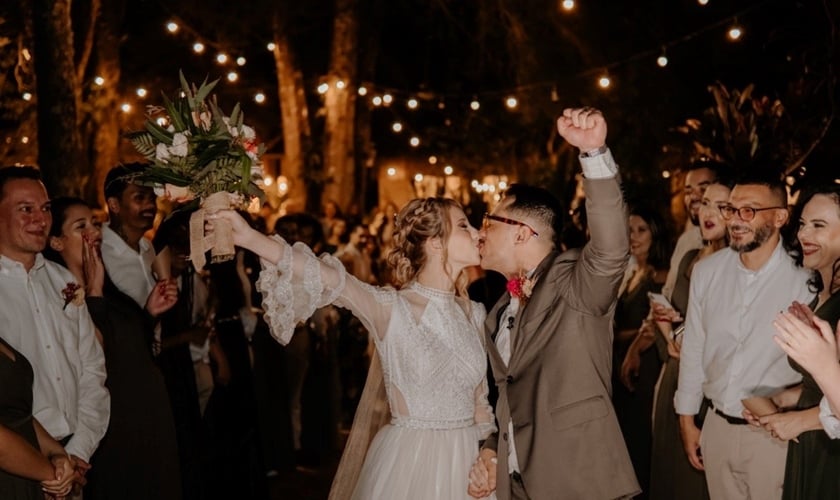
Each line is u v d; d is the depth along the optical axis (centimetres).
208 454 698
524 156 2289
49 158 984
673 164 1645
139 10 2103
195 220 389
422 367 448
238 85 2302
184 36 2084
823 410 416
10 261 498
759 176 531
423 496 444
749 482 529
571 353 448
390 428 456
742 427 530
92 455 574
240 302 770
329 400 966
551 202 481
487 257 482
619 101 2027
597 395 448
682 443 625
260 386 902
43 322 504
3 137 1377
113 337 583
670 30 1984
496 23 2172
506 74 2306
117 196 656
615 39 2050
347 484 470
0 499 439
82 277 588
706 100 1928
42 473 440
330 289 423
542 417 449
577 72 2111
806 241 497
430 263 463
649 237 736
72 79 992
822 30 1214
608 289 438
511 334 469
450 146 2405
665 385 646
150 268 674
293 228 952
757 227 525
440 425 452
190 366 685
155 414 598
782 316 362
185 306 688
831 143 1069
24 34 1310
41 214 500
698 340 561
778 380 526
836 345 369
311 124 2338
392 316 448
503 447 461
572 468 444
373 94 2111
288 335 407
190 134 388
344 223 1436
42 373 497
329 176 1953
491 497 466
